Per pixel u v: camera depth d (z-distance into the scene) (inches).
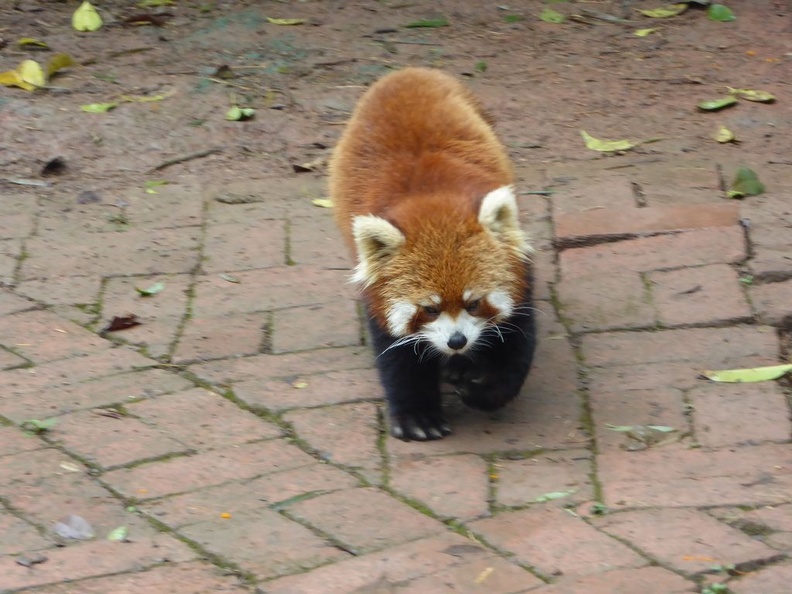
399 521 193.2
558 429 220.5
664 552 180.1
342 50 418.9
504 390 225.5
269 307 270.8
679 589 170.7
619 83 386.9
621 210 301.7
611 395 230.1
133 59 413.1
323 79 395.9
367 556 183.8
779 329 251.6
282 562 183.3
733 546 180.5
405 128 243.3
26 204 320.8
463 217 214.7
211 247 298.7
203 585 178.1
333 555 184.5
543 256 285.1
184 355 251.4
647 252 282.2
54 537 191.3
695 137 346.3
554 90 382.6
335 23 445.7
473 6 462.9
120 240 302.5
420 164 232.8
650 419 220.8
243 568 182.2
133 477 208.4
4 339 258.4
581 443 215.3
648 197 308.8
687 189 312.0
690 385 231.0
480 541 186.5
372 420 226.1
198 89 386.3
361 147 245.1
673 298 263.3
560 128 356.8
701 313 256.5
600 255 283.6
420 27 440.8
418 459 212.7
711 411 221.0
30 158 343.9
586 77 392.5
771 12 442.3
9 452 216.2
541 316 259.9
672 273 272.7
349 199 239.0
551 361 243.3
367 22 446.0
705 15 444.5
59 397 235.5
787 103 366.6
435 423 221.1
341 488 203.6
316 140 355.3
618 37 426.9
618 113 365.1
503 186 231.5
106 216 315.0
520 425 222.8
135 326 264.7
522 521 191.0
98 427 224.5
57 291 279.0
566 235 289.7
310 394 235.5
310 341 256.4
